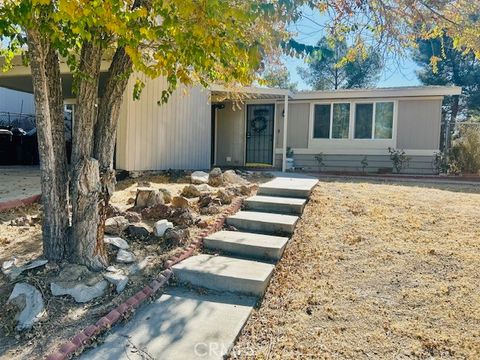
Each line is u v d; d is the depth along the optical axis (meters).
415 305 3.23
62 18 2.56
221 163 14.17
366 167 12.53
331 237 4.75
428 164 11.95
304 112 13.12
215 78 4.89
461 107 20.09
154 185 7.70
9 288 3.17
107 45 3.43
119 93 3.72
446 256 4.08
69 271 3.37
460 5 4.34
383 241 4.55
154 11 2.88
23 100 18.14
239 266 3.94
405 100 12.05
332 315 3.14
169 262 3.91
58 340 2.66
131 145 8.70
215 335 2.84
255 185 7.59
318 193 6.84
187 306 3.31
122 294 3.32
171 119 9.91
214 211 5.49
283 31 3.37
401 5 4.23
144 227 4.53
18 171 9.78
